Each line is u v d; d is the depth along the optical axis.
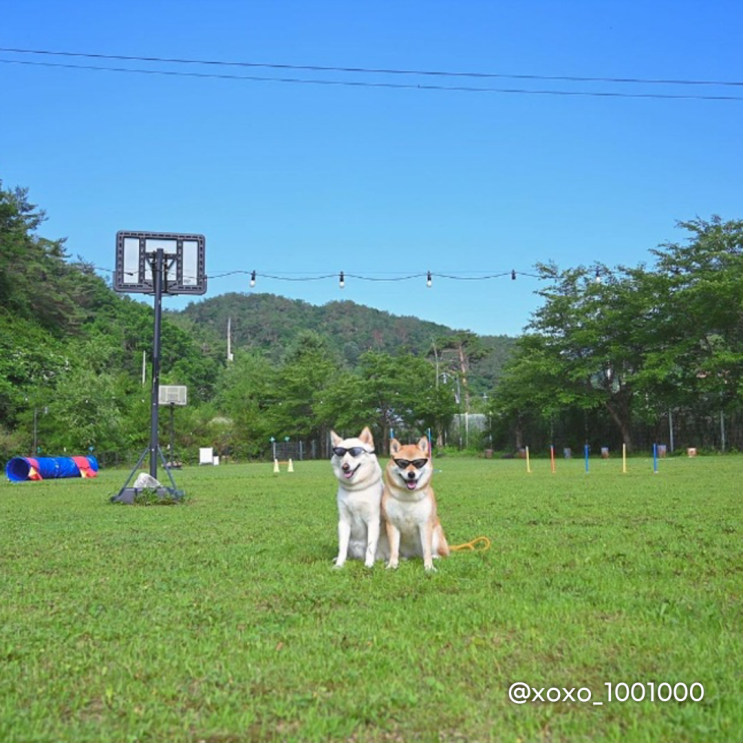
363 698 3.38
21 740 2.99
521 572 6.17
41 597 5.52
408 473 6.53
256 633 4.45
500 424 49.09
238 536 8.79
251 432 55.97
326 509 12.02
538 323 44.69
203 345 97.06
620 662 3.82
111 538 8.71
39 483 23.22
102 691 3.56
